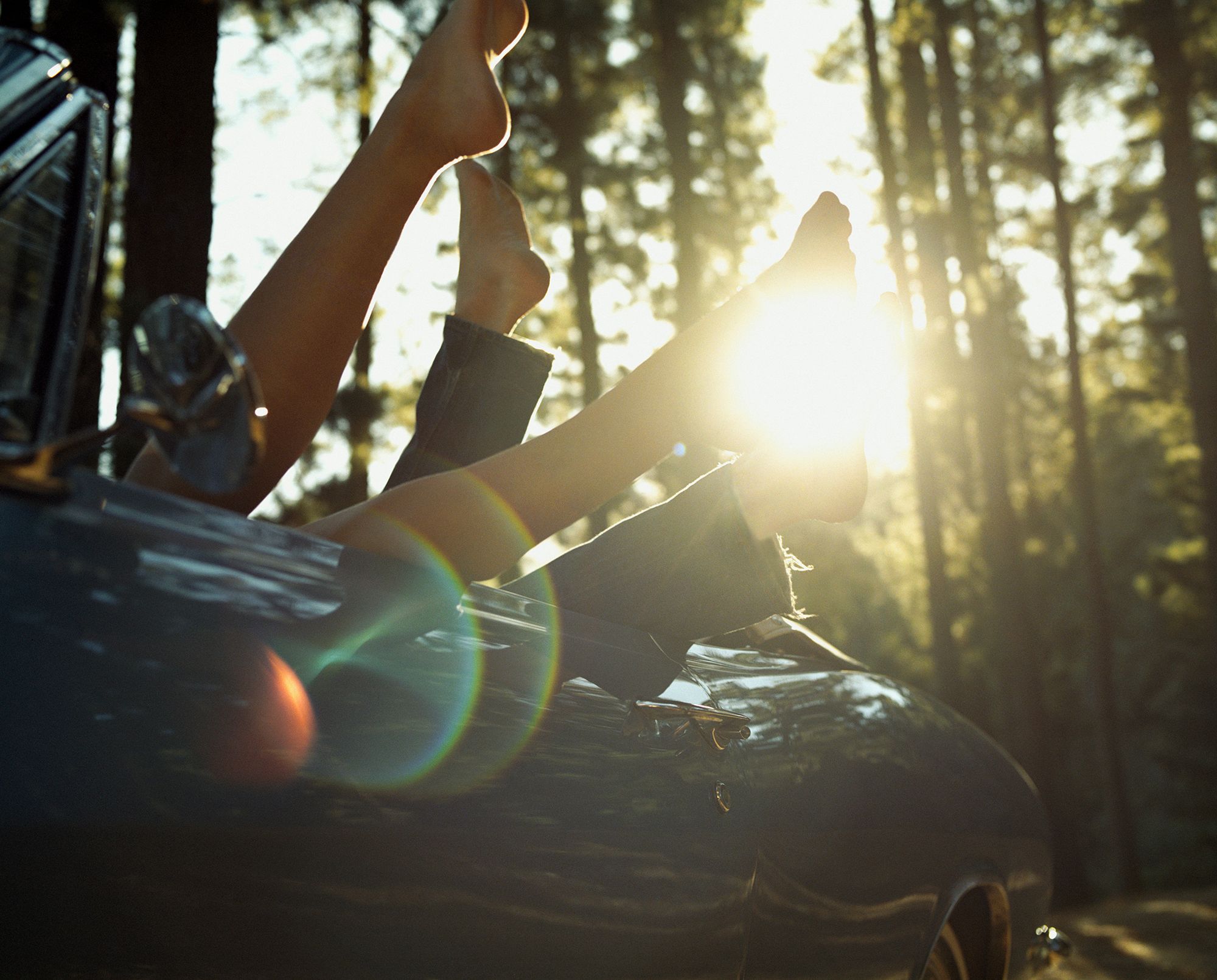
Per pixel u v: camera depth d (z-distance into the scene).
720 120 18.83
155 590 0.84
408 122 1.45
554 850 1.08
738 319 1.47
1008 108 17.44
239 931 0.85
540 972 1.06
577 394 17.78
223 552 0.91
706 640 1.79
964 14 17.31
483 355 1.76
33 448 0.78
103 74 4.94
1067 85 16.12
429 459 1.75
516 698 1.12
